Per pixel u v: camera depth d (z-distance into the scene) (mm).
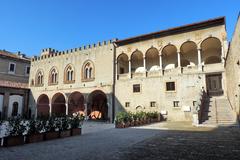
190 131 16953
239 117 18375
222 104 23797
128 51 34688
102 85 35531
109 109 33812
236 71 17578
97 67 36875
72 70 40312
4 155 9117
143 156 8734
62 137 14656
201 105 23156
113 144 11648
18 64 52000
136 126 22672
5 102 41281
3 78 48062
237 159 8031
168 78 30188
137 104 31953
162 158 8359
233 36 17172
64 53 42094
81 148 10578
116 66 35250
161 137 13969
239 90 17141
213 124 20422
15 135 11781
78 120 16656
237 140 12156
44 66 45031
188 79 28703
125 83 33750
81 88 38062
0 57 48062
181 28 30125
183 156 8641
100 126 24406
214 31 28094
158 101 30297
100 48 37281
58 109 43312
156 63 35531
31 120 13273
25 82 53062
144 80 32125
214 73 27578
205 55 32000
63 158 8531
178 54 30312
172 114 28906
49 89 42750
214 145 10836
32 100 45281
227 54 22969
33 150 10156
